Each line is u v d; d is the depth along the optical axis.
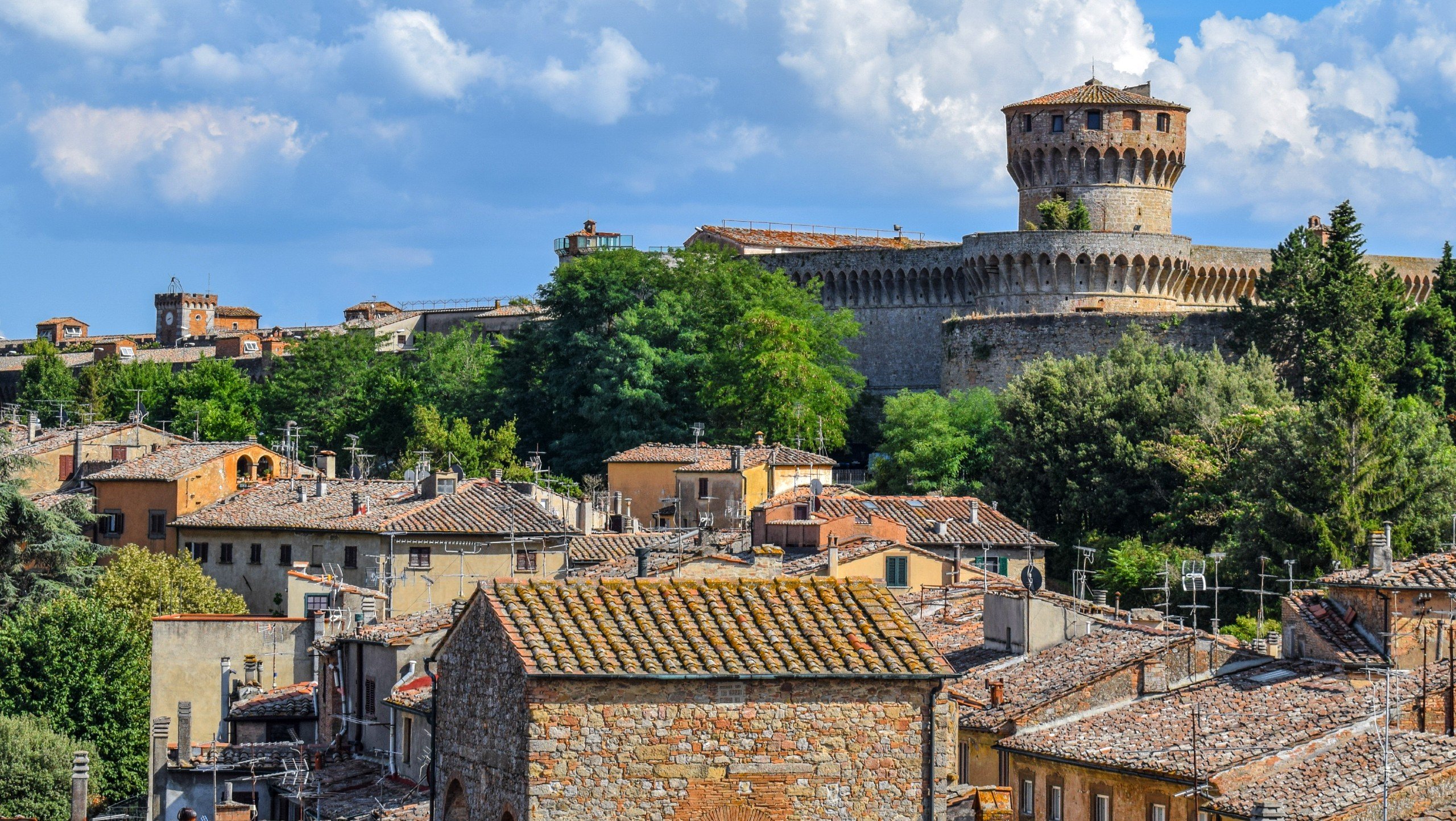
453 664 57.03
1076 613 99.31
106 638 136.38
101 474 190.50
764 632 53.44
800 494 166.88
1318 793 74.62
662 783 50.66
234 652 115.12
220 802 90.50
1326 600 96.62
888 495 183.88
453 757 56.25
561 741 50.19
